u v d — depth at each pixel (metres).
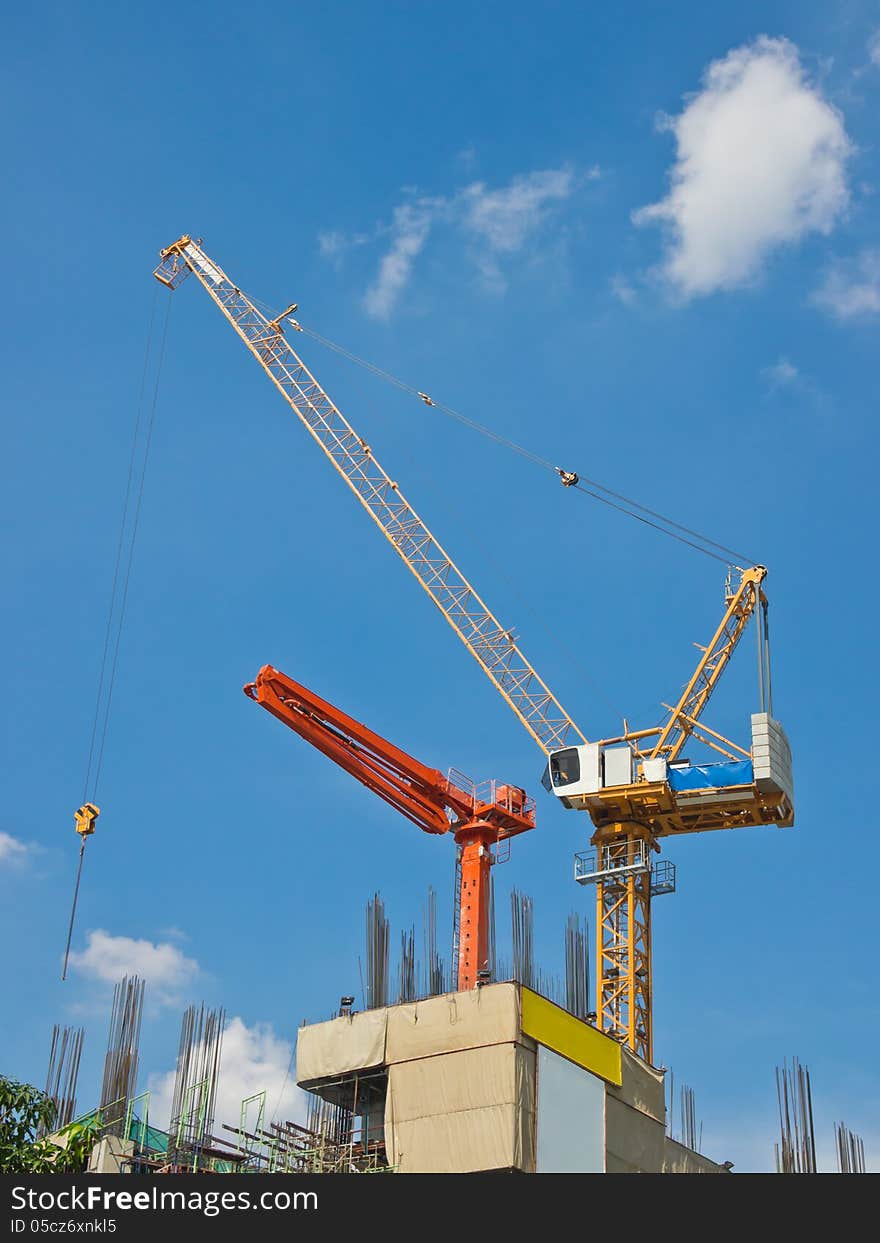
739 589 149.00
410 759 145.12
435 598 158.25
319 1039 93.44
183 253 171.38
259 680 137.12
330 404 165.75
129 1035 95.50
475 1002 89.56
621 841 140.38
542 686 152.75
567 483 158.25
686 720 143.00
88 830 102.81
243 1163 90.69
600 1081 91.69
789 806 138.75
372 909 106.00
